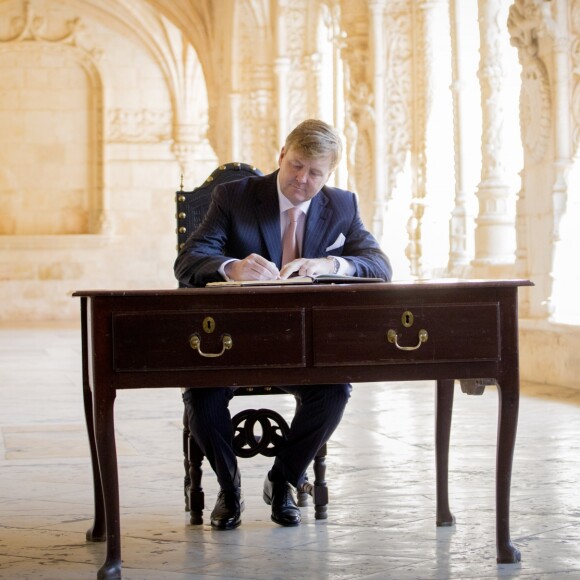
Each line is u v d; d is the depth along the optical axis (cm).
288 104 1917
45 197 2494
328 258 446
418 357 385
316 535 442
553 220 1052
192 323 378
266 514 486
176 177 2536
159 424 816
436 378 387
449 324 386
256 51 1956
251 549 420
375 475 580
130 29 2480
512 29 1090
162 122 2525
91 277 2497
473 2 1332
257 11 1933
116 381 377
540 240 1084
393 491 534
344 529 453
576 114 1041
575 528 449
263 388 476
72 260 2488
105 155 2497
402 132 1451
